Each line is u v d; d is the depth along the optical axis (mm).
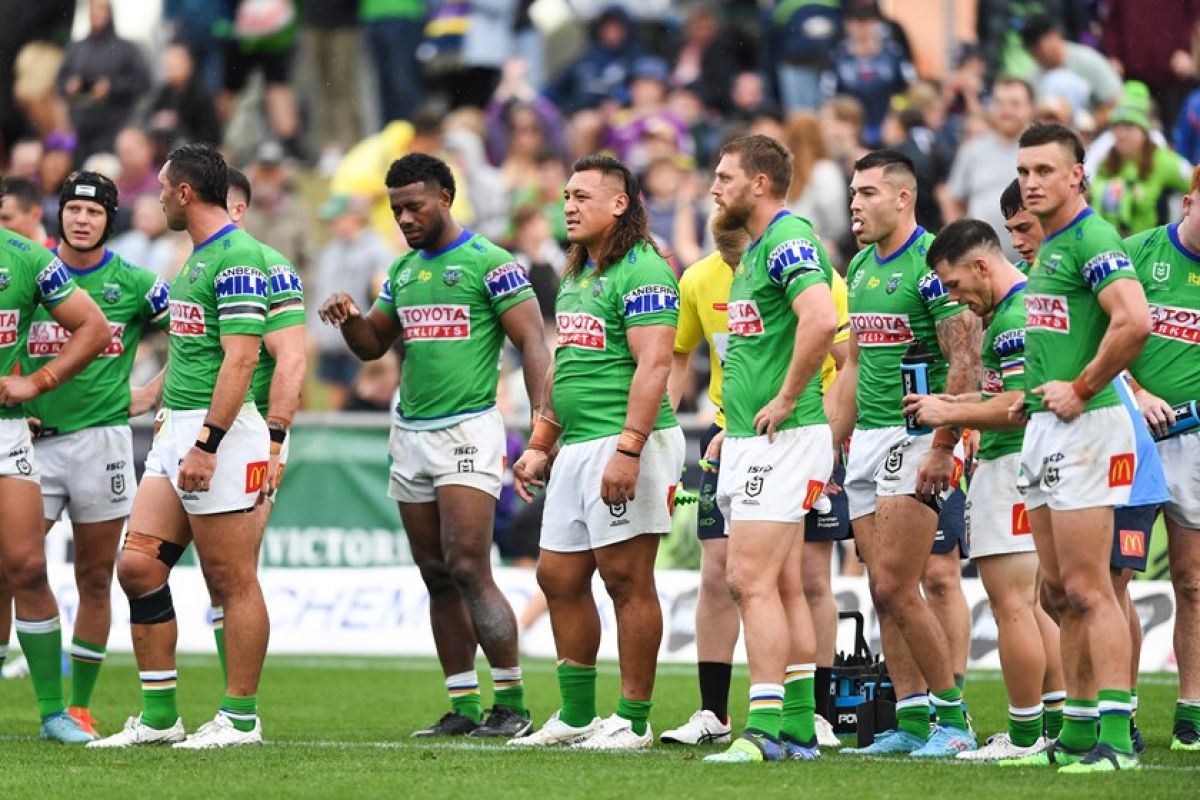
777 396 24734
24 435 29422
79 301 29219
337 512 47094
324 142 70125
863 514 28266
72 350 29141
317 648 47031
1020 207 27609
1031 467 24438
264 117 69375
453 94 69188
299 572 47312
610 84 66562
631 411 26703
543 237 55000
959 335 26938
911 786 22234
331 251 60344
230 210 30578
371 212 61750
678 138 62781
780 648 24891
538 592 46438
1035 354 24422
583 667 28094
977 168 53656
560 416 27875
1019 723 26453
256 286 27203
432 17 69875
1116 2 57750
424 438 30484
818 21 63594
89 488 30953
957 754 26656
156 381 33156
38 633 29750
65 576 45594
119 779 23594
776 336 25141
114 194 31484
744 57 65500
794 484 24859
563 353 27812
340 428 47094
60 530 46062
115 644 48031
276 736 30562
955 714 27125
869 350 28000
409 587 46781
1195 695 28484
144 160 63938
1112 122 50688
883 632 28047
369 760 25500
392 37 69438
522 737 29344
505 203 61688
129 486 31375
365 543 47031
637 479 27109
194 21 69750
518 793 21844
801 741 25812
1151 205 48062
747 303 25281
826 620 30203
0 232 28953
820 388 25453
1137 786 22219
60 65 69375
